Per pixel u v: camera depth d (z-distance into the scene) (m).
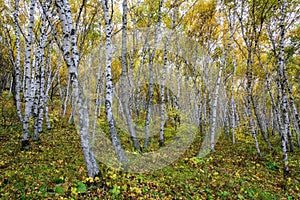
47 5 9.43
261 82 20.02
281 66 9.77
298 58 15.43
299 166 10.11
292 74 17.25
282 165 10.20
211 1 13.61
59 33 13.29
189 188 6.52
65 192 5.21
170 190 6.13
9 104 17.22
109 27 7.29
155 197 5.57
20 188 5.27
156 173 7.23
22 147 8.66
